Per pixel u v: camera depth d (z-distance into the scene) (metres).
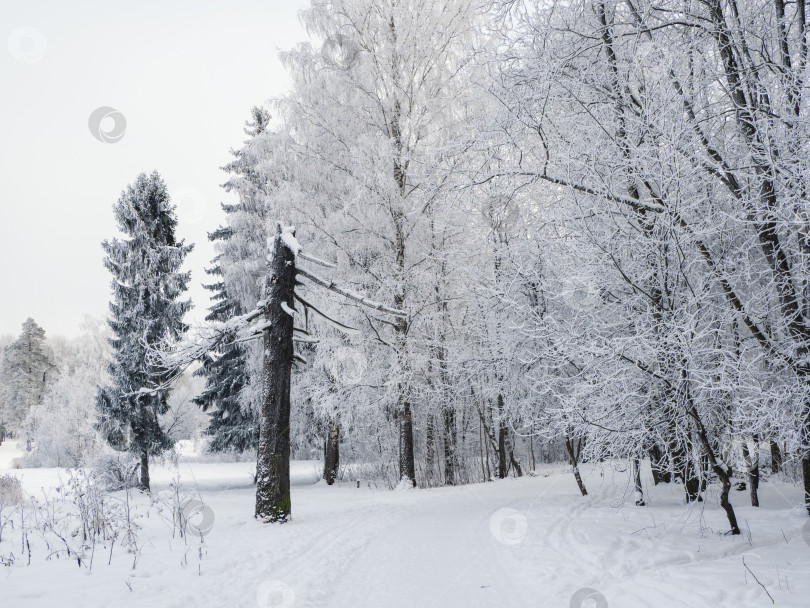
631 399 6.88
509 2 7.68
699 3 7.32
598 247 6.84
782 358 6.39
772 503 8.88
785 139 5.92
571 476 16.91
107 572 5.52
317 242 16.84
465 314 17.34
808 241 6.09
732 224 7.40
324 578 5.53
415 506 11.85
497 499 12.19
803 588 4.11
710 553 5.66
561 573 5.34
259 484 9.71
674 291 7.41
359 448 21.38
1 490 12.00
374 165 15.36
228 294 22.03
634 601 4.25
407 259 16.86
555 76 7.24
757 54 7.34
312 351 18.83
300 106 16.64
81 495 8.02
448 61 16.31
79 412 33.34
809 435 6.35
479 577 5.47
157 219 19.72
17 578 5.19
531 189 8.68
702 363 6.79
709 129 7.20
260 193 21.95
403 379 15.80
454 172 8.14
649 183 7.14
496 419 15.36
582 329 7.51
